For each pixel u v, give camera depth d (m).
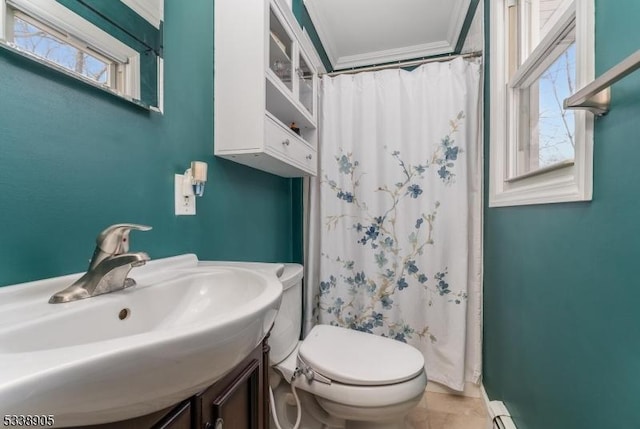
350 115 1.78
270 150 1.11
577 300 0.71
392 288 1.70
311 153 1.62
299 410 1.12
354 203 1.78
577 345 0.70
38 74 0.56
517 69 1.18
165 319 0.68
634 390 0.52
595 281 0.63
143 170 0.81
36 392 0.26
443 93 1.63
